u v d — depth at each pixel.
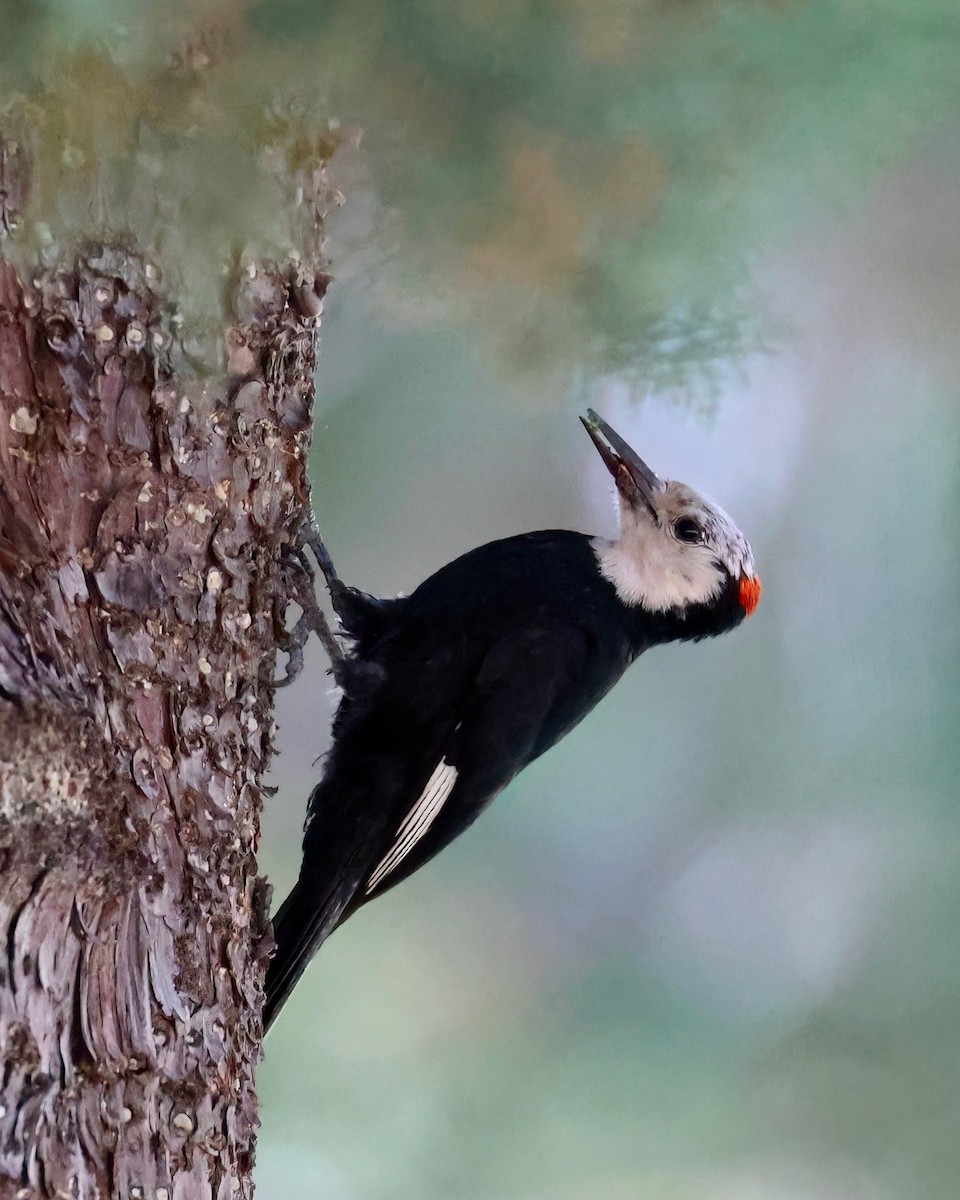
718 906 15.78
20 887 5.35
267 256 6.39
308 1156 12.38
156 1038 6.03
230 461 7.01
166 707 6.51
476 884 15.28
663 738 16.56
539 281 6.30
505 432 15.15
